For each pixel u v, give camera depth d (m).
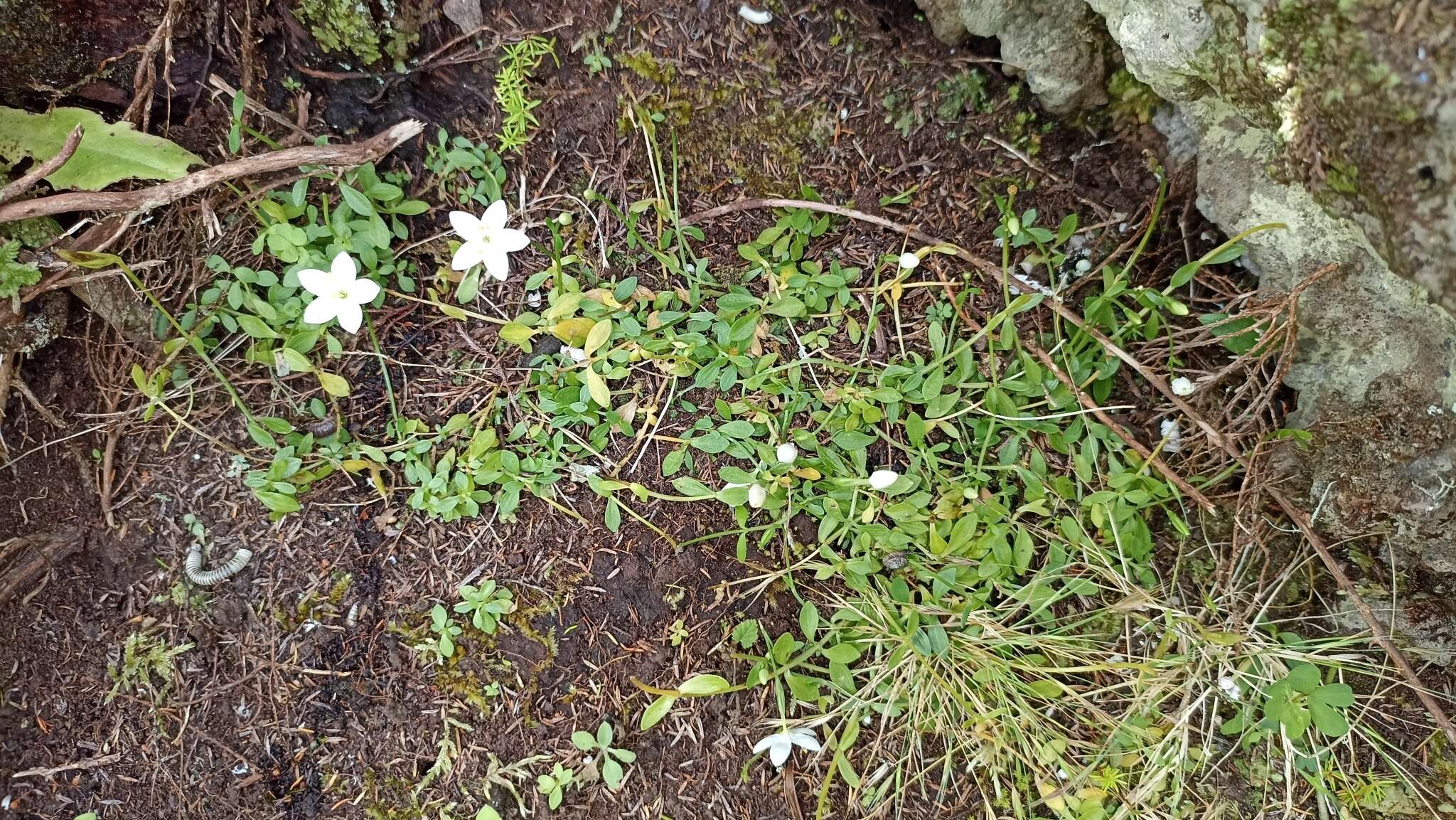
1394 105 0.14
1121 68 0.21
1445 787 0.21
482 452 0.21
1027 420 0.21
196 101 0.21
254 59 0.21
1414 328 0.19
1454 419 0.19
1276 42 0.16
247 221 0.21
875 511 0.21
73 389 0.21
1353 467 0.20
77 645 0.21
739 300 0.21
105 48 0.20
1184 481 0.21
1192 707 0.21
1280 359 0.20
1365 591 0.21
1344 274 0.19
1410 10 0.14
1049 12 0.20
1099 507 0.21
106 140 0.20
